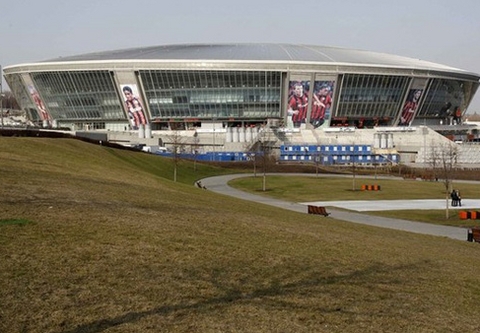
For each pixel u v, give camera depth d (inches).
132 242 563.8
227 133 4566.9
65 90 5585.6
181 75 5211.6
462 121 7003.0
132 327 351.3
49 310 367.2
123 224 647.8
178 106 5359.3
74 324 350.0
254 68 5152.6
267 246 644.7
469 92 6678.2
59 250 501.7
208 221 787.4
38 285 409.7
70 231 574.2
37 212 647.1
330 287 494.3
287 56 5388.8
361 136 4781.0
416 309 458.0
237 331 358.9
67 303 382.6
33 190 822.5
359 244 787.4
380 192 2482.8
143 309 384.2
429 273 627.2
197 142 4397.1
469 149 4266.7
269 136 4628.4
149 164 2819.9
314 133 4825.3
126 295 409.4
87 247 522.6
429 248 916.0
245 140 4544.8
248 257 570.9
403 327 402.6
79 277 437.1
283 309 413.7
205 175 3280.0
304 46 6097.4
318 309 423.5
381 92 5526.6
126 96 5339.6
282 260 577.3
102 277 443.8
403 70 5467.5
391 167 3939.5
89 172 1403.8
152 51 5693.9
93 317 362.9
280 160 4335.6
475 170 3745.1
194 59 5157.5
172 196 1170.6
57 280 424.5
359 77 5349.4
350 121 5669.3
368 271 584.1
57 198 778.2
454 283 588.7
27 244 506.0
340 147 4355.3
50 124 5664.4
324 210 1567.4
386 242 897.5
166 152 4128.9
